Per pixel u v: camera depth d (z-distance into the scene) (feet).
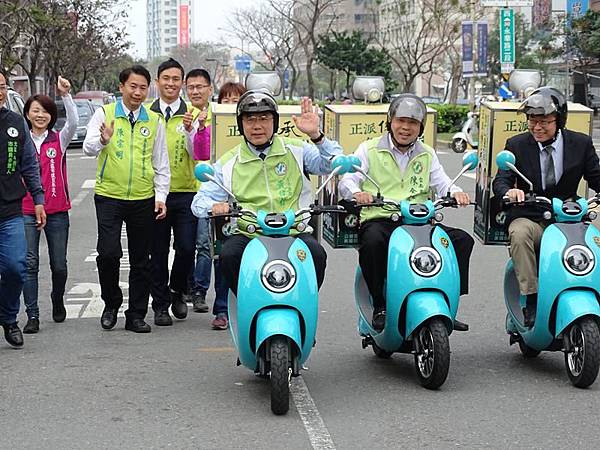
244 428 19.61
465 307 31.91
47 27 131.75
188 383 23.09
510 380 23.15
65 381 23.27
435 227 22.41
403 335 22.44
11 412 20.81
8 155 25.36
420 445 18.53
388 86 193.98
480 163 26.63
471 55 134.82
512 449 18.31
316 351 26.32
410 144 23.48
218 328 28.96
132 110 27.76
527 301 23.53
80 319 30.53
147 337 28.02
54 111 29.01
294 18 208.23
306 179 22.61
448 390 22.30
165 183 28.22
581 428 19.48
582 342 21.71
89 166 90.68
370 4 257.55
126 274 37.81
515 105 26.17
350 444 18.62
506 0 103.50
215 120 27.73
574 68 178.40
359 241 23.48
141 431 19.48
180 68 29.43
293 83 199.31
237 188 22.22
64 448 18.48
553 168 23.80
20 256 25.71
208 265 31.14
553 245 22.11
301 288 20.30
